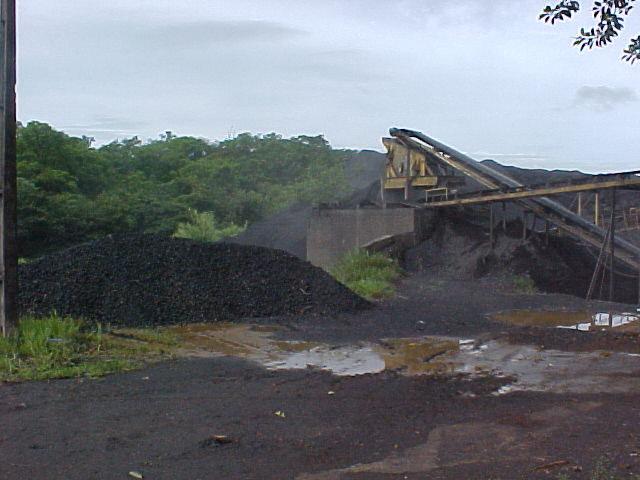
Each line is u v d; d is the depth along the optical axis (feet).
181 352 37.27
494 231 88.69
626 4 20.57
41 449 20.17
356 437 21.54
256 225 139.85
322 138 218.79
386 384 29.66
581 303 59.77
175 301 47.57
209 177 181.37
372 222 90.99
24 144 153.48
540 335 42.96
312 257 97.09
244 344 39.99
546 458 19.06
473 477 17.62
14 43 34.42
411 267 81.71
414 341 41.42
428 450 20.15
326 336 42.86
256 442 20.98
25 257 121.60
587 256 85.81
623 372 32.14
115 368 32.01
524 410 24.90
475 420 23.57
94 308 44.47
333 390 28.43
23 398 26.30
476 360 35.60
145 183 173.68
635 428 22.11
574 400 26.50
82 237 129.08
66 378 30.09
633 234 93.09
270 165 199.62
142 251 51.01
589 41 21.11
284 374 31.91
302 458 19.47
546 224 84.07
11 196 34.37
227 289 50.34
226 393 27.76
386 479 17.67
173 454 19.80
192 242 53.98
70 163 160.66
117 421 23.32
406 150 100.27
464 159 95.04
